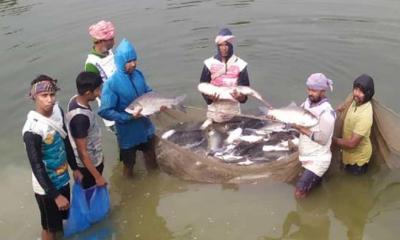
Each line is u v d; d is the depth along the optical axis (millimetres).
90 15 7145
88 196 3486
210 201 3801
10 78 5512
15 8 7598
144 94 3646
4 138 4605
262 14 6934
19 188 4012
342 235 3432
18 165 4273
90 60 4000
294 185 3893
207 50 5992
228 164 3906
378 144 3893
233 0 7570
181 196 3881
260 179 3896
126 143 3861
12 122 4824
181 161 3988
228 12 7090
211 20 6820
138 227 3588
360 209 3662
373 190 3836
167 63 5770
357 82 3586
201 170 3957
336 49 5820
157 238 3473
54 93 2971
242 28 6512
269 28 6480
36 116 2961
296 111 3500
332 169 3963
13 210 3770
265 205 3725
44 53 6051
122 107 3730
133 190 3979
